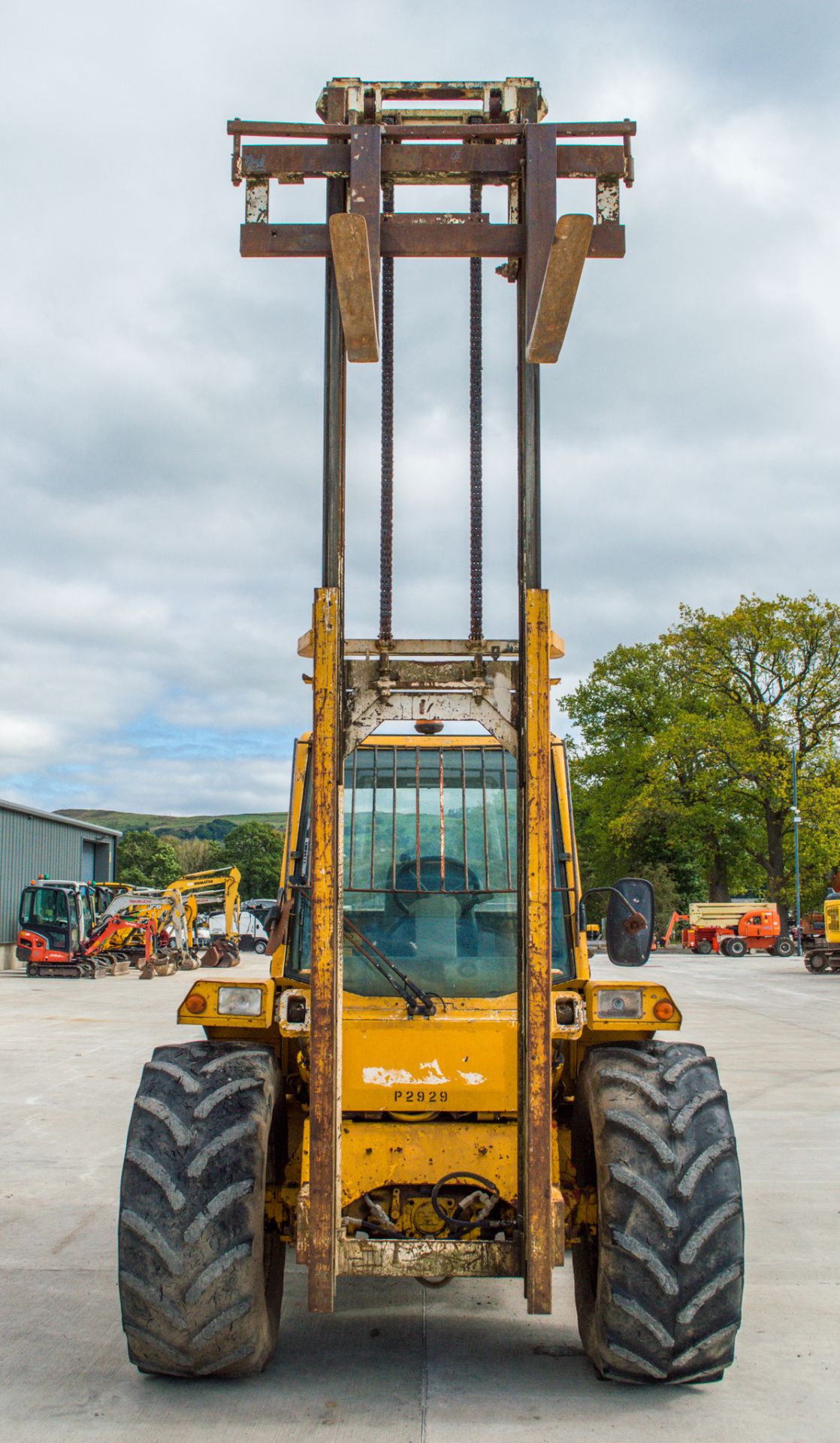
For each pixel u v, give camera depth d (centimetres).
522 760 395
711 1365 369
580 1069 430
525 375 409
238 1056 407
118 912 3309
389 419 430
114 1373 409
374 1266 361
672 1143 376
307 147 396
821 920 3884
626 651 5716
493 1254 361
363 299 328
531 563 399
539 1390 395
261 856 10000
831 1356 438
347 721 400
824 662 4772
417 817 462
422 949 439
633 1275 364
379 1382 401
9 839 3675
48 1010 2034
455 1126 385
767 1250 591
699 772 5000
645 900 414
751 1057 1371
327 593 379
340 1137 377
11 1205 673
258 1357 379
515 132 406
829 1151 846
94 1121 944
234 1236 366
